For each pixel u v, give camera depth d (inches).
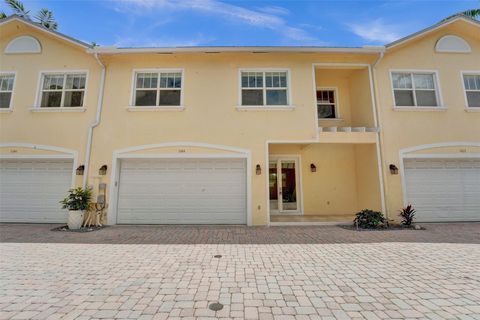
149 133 386.9
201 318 124.6
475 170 398.6
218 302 140.4
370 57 405.1
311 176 466.0
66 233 315.6
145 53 386.6
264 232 322.3
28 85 402.3
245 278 174.1
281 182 467.8
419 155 388.5
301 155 470.3
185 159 389.1
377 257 219.1
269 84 404.2
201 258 216.5
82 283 164.7
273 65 403.9
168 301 141.2
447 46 415.5
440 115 398.0
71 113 392.5
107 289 156.0
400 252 233.5
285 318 124.7
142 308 133.3
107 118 390.0
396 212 374.6
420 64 410.0
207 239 284.7
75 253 230.5
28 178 390.9
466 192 392.5
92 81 400.8
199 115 390.9
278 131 387.9
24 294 148.6
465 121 398.0
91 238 289.4
